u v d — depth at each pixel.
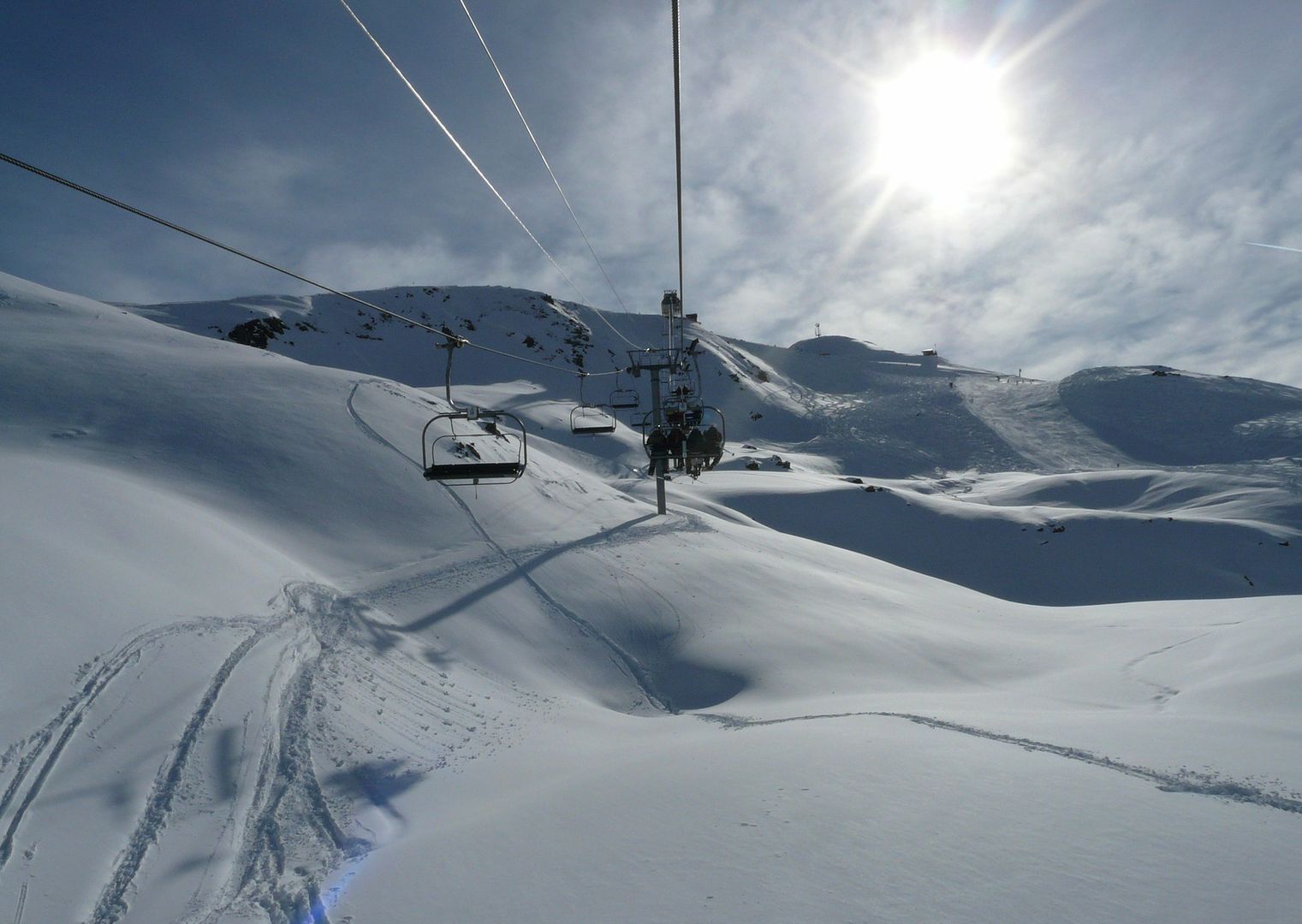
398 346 135.00
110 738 9.77
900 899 5.09
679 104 8.27
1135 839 5.93
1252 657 18.44
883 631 24.91
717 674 20.81
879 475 113.50
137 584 14.38
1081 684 19.31
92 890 7.18
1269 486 77.19
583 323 167.75
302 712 12.25
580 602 24.23
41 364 31.30
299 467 27.62
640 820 7.05
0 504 14.89
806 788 7.37
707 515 42.41
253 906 6.68
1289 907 4.84
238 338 111.62
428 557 25.05
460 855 6.84
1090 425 133.50
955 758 8.26
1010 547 63.59
